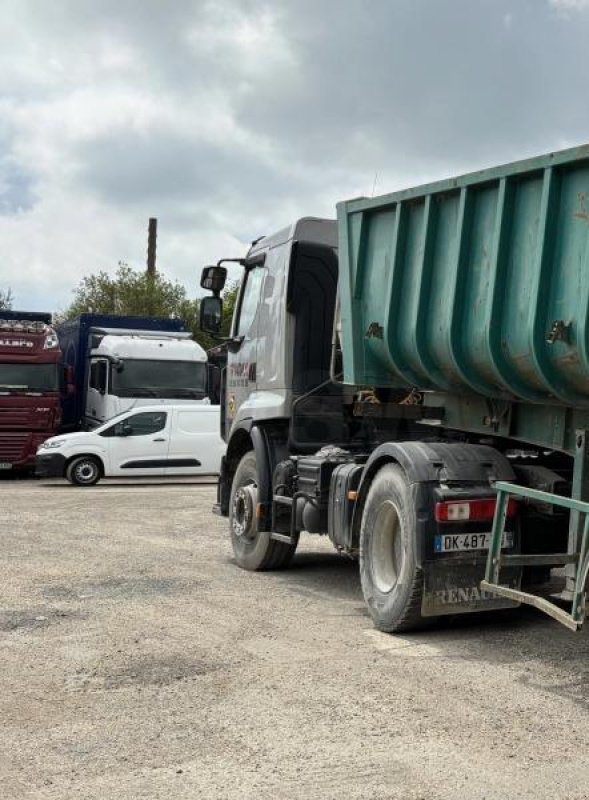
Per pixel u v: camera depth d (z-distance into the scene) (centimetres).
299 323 907
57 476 2098
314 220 920
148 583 850
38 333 2322
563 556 546
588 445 571
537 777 402
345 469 764
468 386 664
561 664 583
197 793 387
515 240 582
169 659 590
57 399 2323
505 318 588
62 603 756
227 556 1026
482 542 638
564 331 532
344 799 380
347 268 767
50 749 437
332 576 905
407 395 782
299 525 844
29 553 1023
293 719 478
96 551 1045
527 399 605
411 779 400
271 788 391
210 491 1895
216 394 2453
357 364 757
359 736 453
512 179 581
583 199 523
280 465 895
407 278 694
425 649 620
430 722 473
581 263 523
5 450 2266
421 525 629
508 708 496
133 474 2097
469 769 411
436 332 657
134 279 4150
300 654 605
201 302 1030
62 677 552
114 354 2384
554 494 589
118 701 508
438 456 647
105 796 384
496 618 710
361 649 618
